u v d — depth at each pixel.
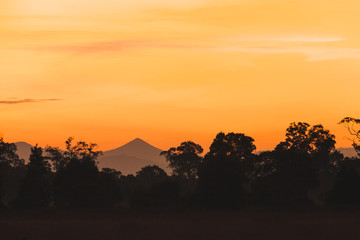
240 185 154.88
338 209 146.00
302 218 126.75
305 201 160.62
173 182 165.88
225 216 133.25
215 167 154.75
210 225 113.88
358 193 154.88
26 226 116.44
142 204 158.12
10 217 140.50
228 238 97.19
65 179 171.50
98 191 164.88
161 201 159.00
